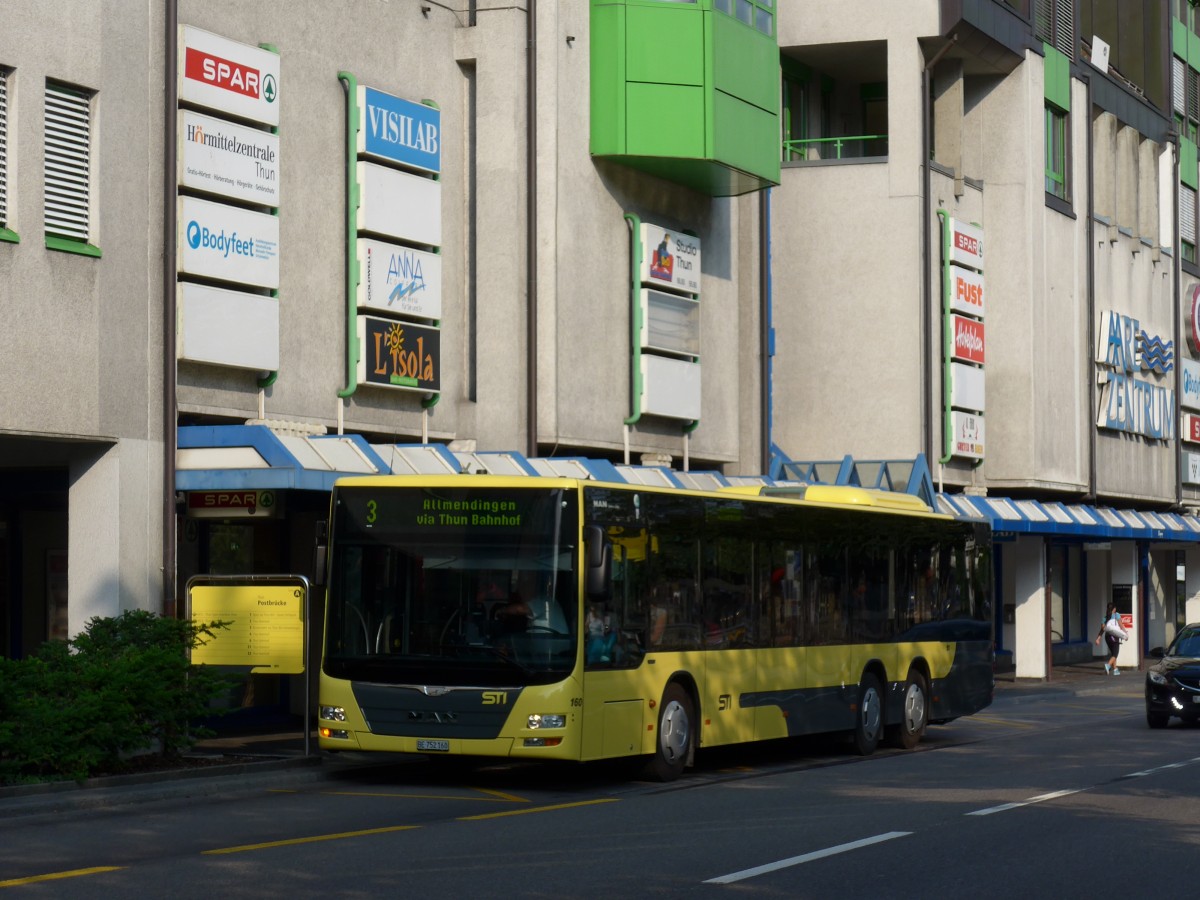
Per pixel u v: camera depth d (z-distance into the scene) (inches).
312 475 881.5
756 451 1507.1
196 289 918.4
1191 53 2549.2
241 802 702.5
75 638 803.4
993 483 1840.6
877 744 1030.4
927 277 1663.4
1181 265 2413.9
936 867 523.5
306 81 1022.4
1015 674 1920.5
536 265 1184.2
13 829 610.2
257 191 967.6
